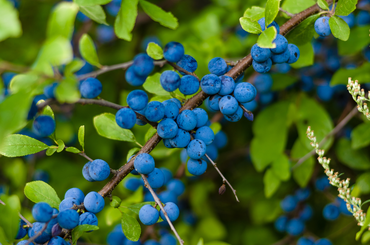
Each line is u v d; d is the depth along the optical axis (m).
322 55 0.82
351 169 0.81
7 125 0.50
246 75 0.78
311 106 0.76
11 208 0.56
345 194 0.58
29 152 0.58
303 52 0.66
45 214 0.54
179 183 0.73
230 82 0.57
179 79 0.56
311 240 0.77
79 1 0.57
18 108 0.50
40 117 0.55
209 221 0.81
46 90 0.54
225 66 0.58
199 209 0.83
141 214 0.56
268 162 0.75
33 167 0.81
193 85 0.57
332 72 0.80
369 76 0.70
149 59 0.56
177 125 0.57
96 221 0.56
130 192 0.75
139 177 0.71
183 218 0.84
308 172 0.73
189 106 0.58
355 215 0.57
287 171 0.73
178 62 0.58
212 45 0.77
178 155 0.80
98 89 0.55
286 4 0.64
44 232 0.55
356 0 0.58
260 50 0.57
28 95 0.51
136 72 0.56
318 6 0.61
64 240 0.55
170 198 0.71
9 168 0.76
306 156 0.73
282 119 0.76
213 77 0.57
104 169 0.56
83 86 0.55
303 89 0.78
